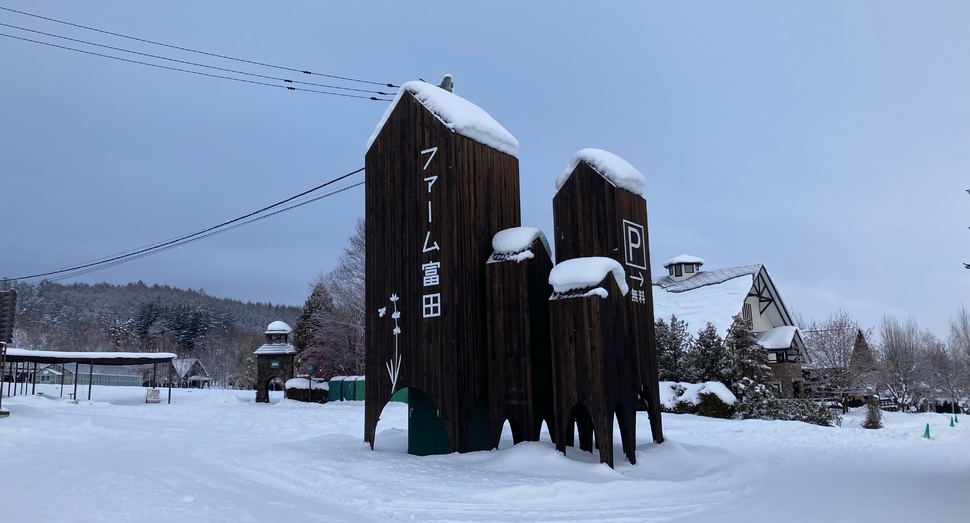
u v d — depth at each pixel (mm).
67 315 141000
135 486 11852
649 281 15547
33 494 10906
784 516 8992
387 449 16406
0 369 26047
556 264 14773
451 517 9133
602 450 12688
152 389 42094
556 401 13359
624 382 13609
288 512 9570
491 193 16266
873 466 15039
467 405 14711
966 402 55625
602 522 8797
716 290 41844
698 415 29312
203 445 18906
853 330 49375
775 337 42562
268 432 23266
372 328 16484
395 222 16391
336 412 31750
